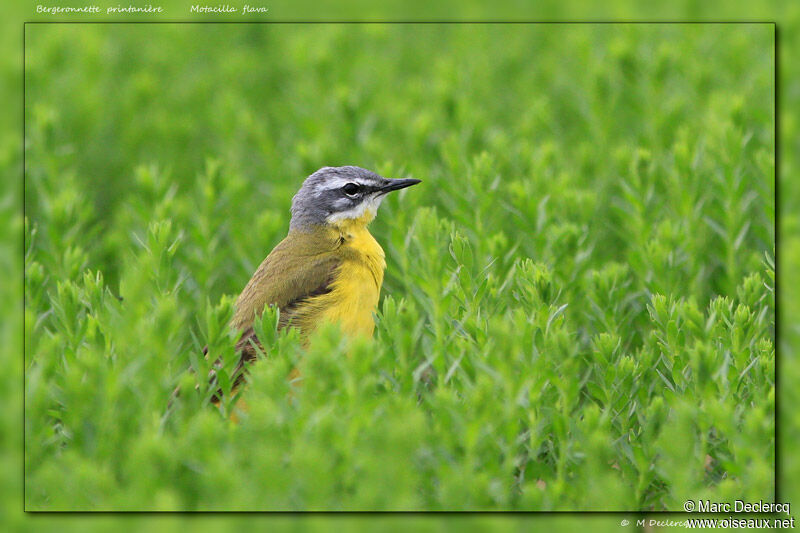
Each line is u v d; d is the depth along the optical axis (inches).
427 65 943.0
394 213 558.9
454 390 360.2
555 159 646.5
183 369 442.6
